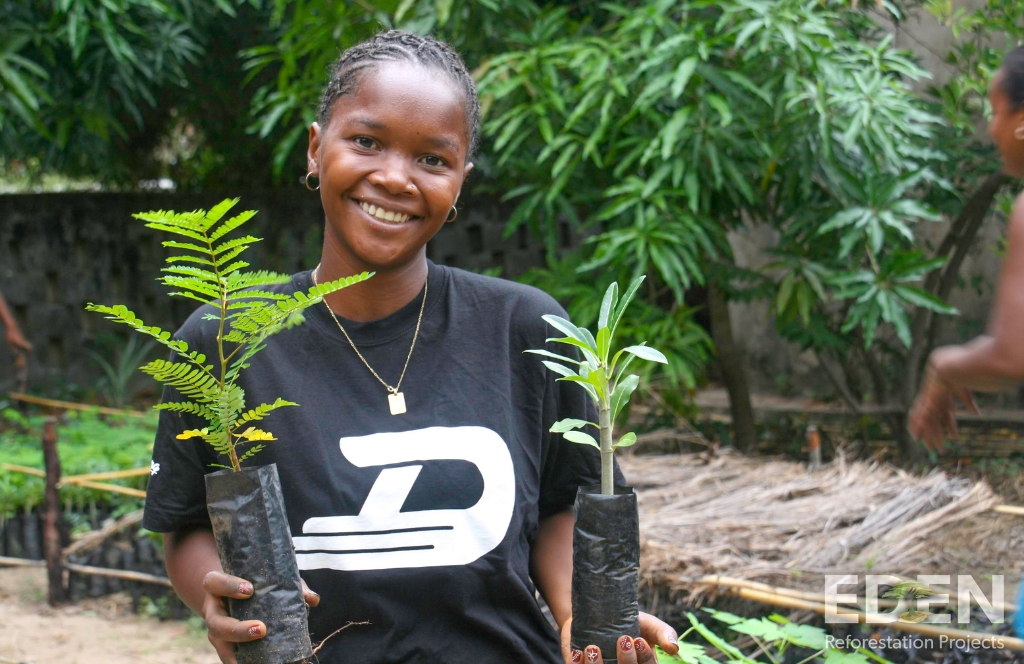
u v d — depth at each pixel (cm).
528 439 145
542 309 148
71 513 448
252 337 123
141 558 408
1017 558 276
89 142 638
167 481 140
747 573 269
